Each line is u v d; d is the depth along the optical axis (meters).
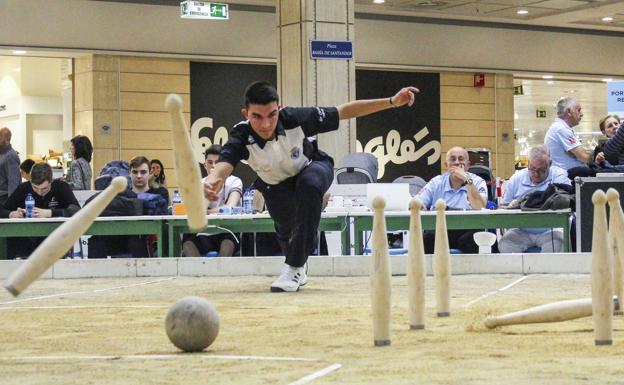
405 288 8.06
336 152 17.98
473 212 10.13
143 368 3.54
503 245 10.88
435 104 26.78
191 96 23.80
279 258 10.27
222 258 10.32
